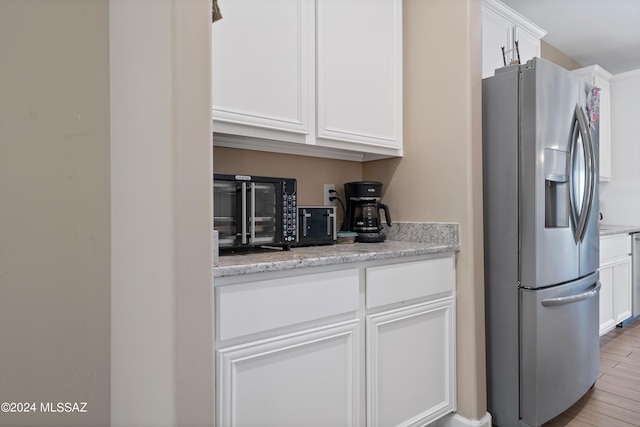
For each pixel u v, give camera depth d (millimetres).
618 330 3322
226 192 1440
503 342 1822
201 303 923
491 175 1863
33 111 1163
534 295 1733
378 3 1889
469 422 1726
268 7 1499
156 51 944
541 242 1745
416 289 1607
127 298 1139
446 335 1744
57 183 1202
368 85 1843
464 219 1765
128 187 1125
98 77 1272
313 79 1646
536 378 1729
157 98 940
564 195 1896
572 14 3008
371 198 1946
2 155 1117
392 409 1518
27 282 1154
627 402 2049
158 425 940
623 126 3859
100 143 1273
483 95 1895
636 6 2895
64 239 1213
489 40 2391
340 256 1329
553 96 1802
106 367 1285
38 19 1171
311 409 1268
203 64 928
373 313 1470
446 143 1834
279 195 1550
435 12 1883
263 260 1218
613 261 3186
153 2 962
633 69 4203
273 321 1161
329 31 1689
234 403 1079
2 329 1118
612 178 3928
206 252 932
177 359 879
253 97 1452
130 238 1113
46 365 1186
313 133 1651
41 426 1179
